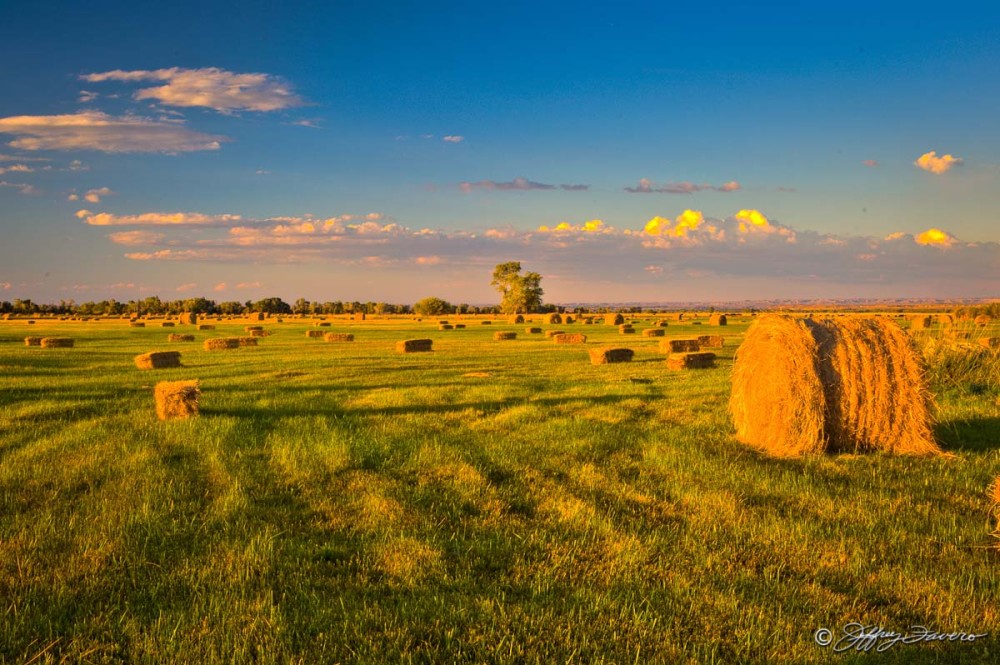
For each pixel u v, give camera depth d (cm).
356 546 686
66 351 3791
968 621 521
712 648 489
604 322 8156
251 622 529
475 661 477
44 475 944
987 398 1502
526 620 525
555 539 698
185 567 632
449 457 1029
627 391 1738
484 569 633
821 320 1109
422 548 669
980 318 2059
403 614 539
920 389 1057
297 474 943
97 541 695
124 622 533
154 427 1288
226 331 6450
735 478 906
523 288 14188
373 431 1239
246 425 1297
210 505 812
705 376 2136
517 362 2842
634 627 514
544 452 1071
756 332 1131
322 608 547
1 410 1506
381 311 17462
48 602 568
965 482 877
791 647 487
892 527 712
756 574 611
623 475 946
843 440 1078
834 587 586
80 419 1403
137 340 5041
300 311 17875
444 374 2328
